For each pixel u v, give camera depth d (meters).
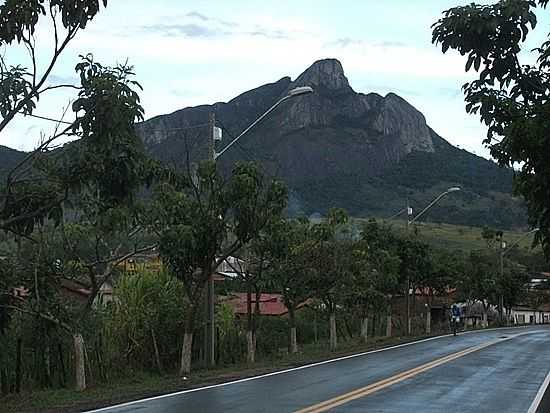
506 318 86.31
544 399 16.50
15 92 11.01
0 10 10.27
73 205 14.04
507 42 7.20
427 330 58.81
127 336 24.83
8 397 16.36
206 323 24.28
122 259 20.31
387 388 17.89
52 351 20.70
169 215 20.98
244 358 28.67
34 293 17.44
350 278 33.78
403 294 57.06
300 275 30.48
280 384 18.41
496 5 7.11
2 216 12.58
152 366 25.48
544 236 7.31
